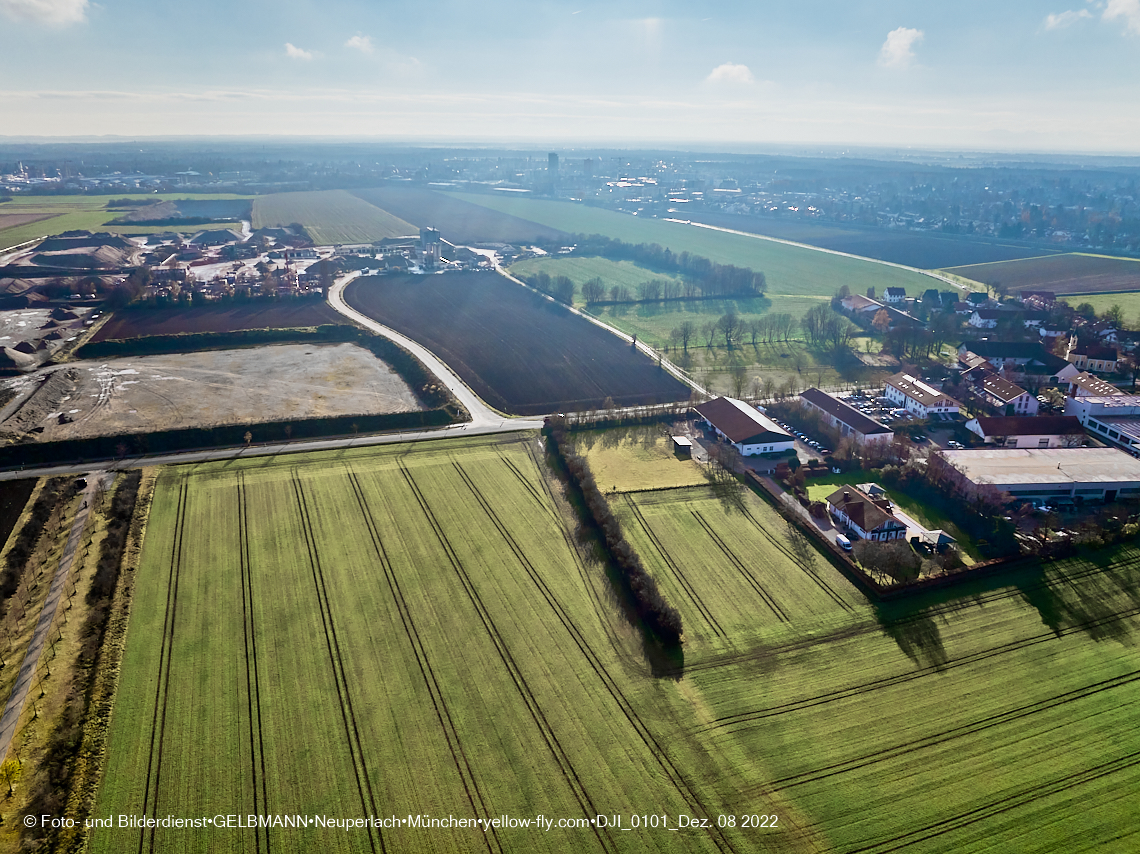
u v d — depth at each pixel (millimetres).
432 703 72875
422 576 94000
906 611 87500
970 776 64688
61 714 71000
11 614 85500
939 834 59250
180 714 71312
